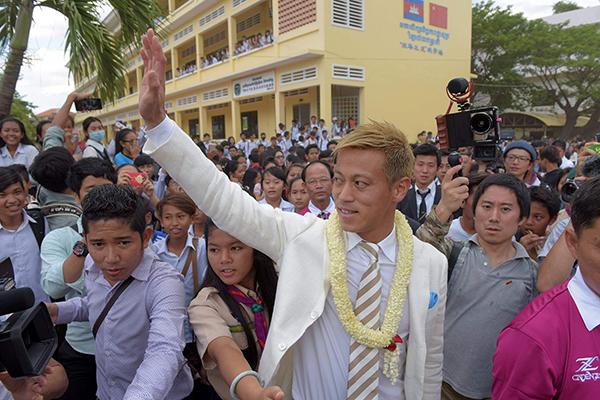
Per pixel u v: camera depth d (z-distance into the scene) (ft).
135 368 5.97
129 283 5.93
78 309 6.35
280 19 53.52
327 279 4.57
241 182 21.61
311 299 4.58
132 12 15.05
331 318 4.70
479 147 8.09
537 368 3.96
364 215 4.29
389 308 4.51
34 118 72.38
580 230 3.91
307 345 4.79
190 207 8.75
